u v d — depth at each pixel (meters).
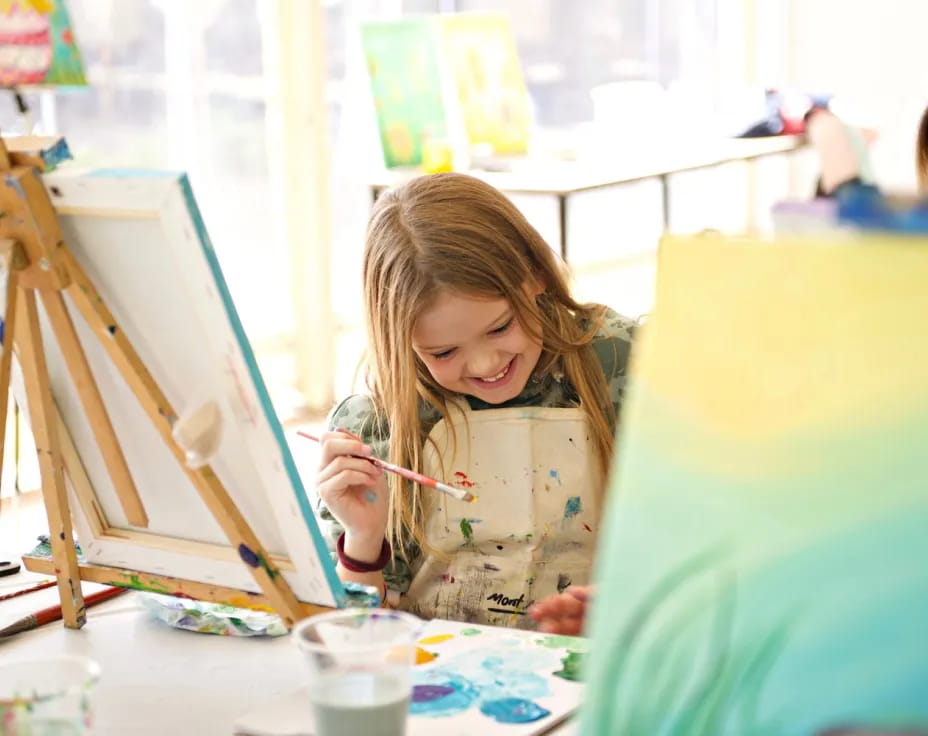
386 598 1.36
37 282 1.00
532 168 3.34
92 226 0.98
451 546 1.39
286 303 4.14
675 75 5.55
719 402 0.66
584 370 1.40
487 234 1.30
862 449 0.61
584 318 1.45
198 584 1.14
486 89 3.64
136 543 1.18
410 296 1.28
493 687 0.98
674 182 5.64
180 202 0.91
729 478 0.65
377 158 3.41
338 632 0.89
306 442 3.67
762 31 5.39
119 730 0.99
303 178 4.09
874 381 0.62
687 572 0.66
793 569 0.63
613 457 1.38
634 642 0.67
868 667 0.60
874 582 0.60
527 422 1.38
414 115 3.47
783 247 0.66
